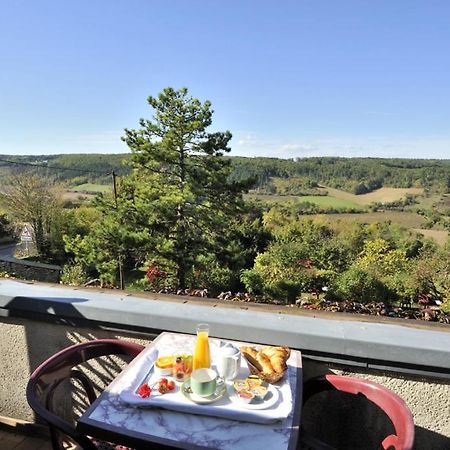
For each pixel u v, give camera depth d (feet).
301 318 5.22
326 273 36.14
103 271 33.76
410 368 4.40
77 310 5.46
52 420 3.49
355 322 5.12
